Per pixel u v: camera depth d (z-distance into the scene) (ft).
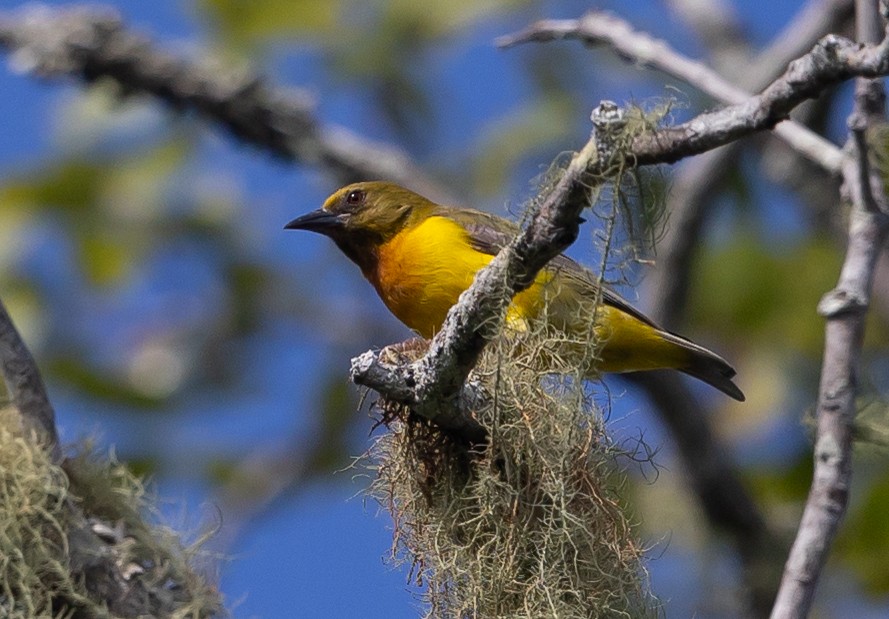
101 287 42.75
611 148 18.58
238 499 42.47
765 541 39.27
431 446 22.99
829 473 20.99
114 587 21.27
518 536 21.93
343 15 44.06
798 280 44.24
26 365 22.06
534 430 22.06
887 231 22.61
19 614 20.47
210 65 43.45
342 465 44.06
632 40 29.30
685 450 39.06
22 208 42.75
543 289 22.57
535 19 44.14
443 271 32.12
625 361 32.37
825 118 42.96
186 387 42.45
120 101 43.09
